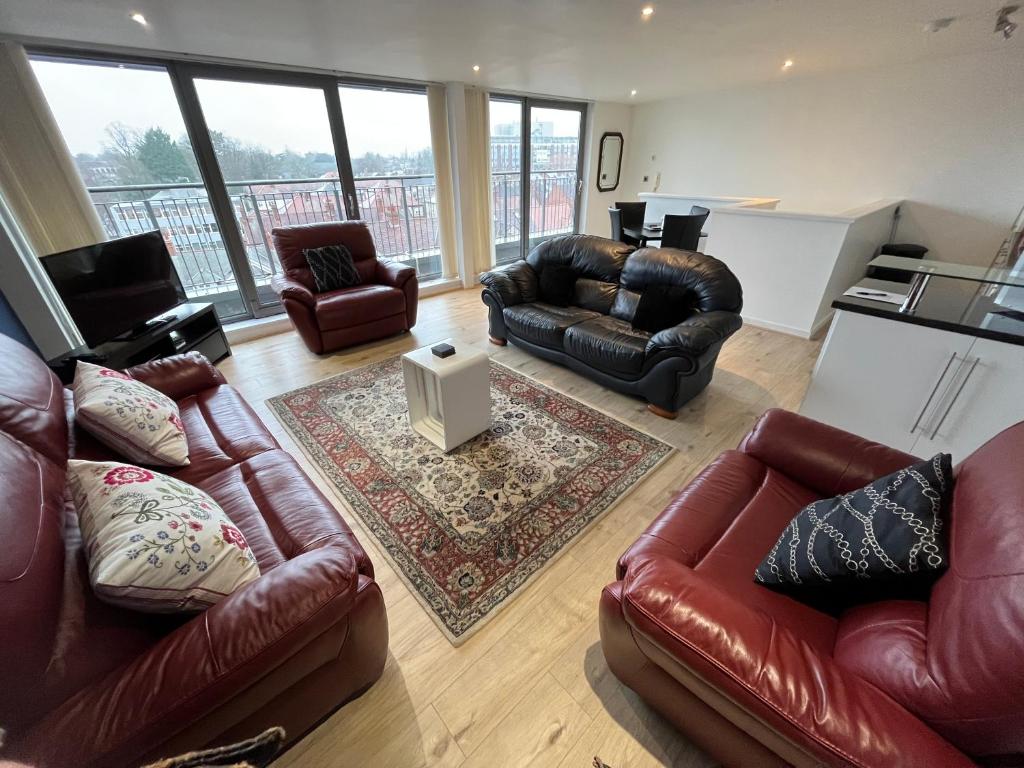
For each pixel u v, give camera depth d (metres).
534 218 6.28
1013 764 0.61
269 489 1.43
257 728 0.93
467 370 2.14
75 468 1.01
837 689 0.73
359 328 3.43
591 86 4.83
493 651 1.34
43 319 2.52
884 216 4.09
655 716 1.18
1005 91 3.68
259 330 3.74
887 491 0.99
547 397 2.77
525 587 1.54
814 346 3.55
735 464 1.49
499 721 1.17
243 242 3.69
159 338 2.74
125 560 0.83
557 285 3.37
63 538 0.94
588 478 2.05
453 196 4.90
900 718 0.68
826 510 1.08
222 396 1.98
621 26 2.67
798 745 0.70
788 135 5.02
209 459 1.57
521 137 5.58
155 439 1.45
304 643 0.88
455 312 4.43
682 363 2.35
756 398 2.77
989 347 1.60
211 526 1.00
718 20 2.60
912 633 0.79
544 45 3.07
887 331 1.82
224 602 0.88
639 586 0.93
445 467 2.13
